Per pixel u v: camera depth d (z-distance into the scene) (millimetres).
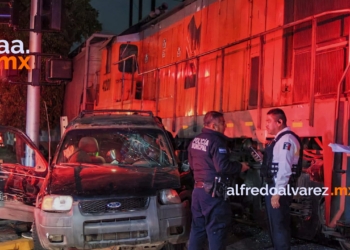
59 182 4949
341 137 4902
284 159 4363
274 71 6289
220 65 7531
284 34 6152
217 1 7824
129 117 6445
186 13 8883
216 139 4551
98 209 4605
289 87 6008
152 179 5027
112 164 5707
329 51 5410
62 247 4598
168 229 4703
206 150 4543
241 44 7039
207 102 7855
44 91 17844
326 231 5137
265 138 6070
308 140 5664
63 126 9602
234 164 4559
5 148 6641
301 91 5805
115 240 4578
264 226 6238
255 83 6672
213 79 7723
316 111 5215
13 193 5961
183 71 8758
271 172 4520
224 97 7402
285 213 4496
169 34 9547
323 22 5527
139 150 5895
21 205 5855
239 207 6695
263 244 5840
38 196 5012
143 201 4699
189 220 4918
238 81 7070
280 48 6207
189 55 8609
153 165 5676
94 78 13266
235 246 5773
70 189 4746
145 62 10680
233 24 7309
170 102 9195
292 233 5832
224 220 4535
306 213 5383
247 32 6938
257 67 6652
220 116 4688
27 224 6371
